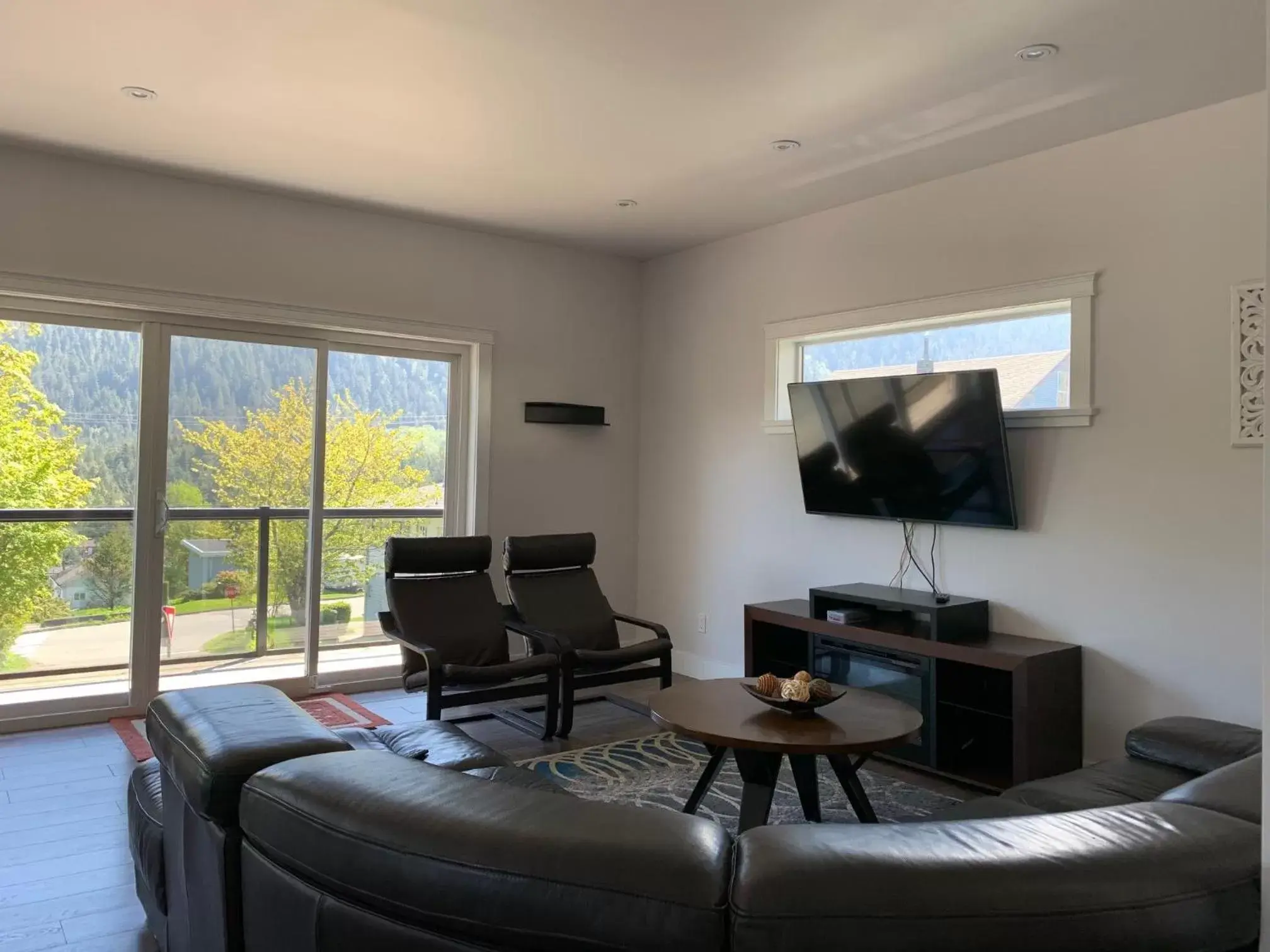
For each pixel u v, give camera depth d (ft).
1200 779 5.29
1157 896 3.50
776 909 3.30
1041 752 11.64
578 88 10.97
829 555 15.98
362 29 9.58
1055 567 12.71
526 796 4.24
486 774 8.09
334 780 4.55
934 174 14.05
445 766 8.21
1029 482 13.02
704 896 3.43
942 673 12.53
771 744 8.48
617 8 9.05
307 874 4.42
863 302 15.42
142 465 14.84
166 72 10.71
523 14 9.21
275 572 16.20
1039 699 11.59
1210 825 4.04
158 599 15.01
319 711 15.42
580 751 13.25
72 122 12.34
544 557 15.83
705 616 18.49
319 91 11.21
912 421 13.79
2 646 13.92
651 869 3.56
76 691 14.46
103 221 14.07
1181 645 11.46
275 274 15.64
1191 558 11.37
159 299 14.55
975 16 9.13
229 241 15.17
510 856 3.73
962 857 3.52
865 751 8.49
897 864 3.45
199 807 5.18
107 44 10.02
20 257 13.43
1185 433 11.44
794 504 16.62
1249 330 10.87
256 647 16.02
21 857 9.57
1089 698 12.28
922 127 12.12
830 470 15.33
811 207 15.93
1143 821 4.01
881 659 13.20
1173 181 11.59
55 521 14.30
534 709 15.19
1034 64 10.19
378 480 17.44
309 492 16.53
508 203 15.92
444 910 3.79
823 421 15.20
